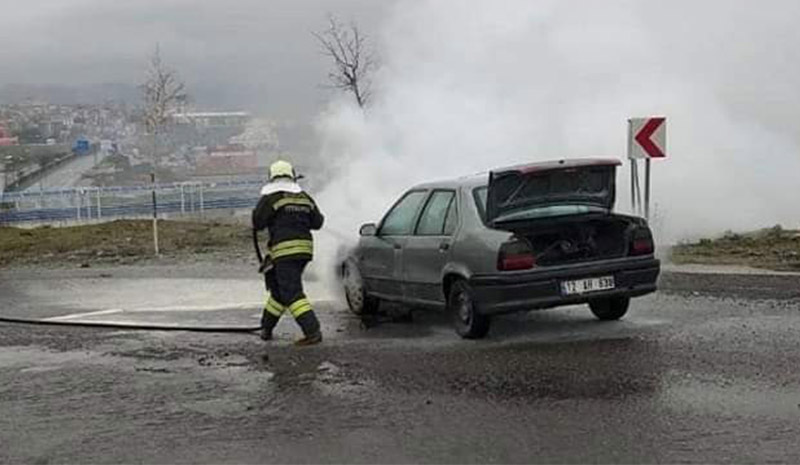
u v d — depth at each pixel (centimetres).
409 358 951
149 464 655
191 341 1120
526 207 1016
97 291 1642
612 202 1057
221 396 839
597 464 615
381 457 648
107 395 864
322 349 1023
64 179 4269
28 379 946
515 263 978
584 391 790
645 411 725
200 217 3322
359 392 824
